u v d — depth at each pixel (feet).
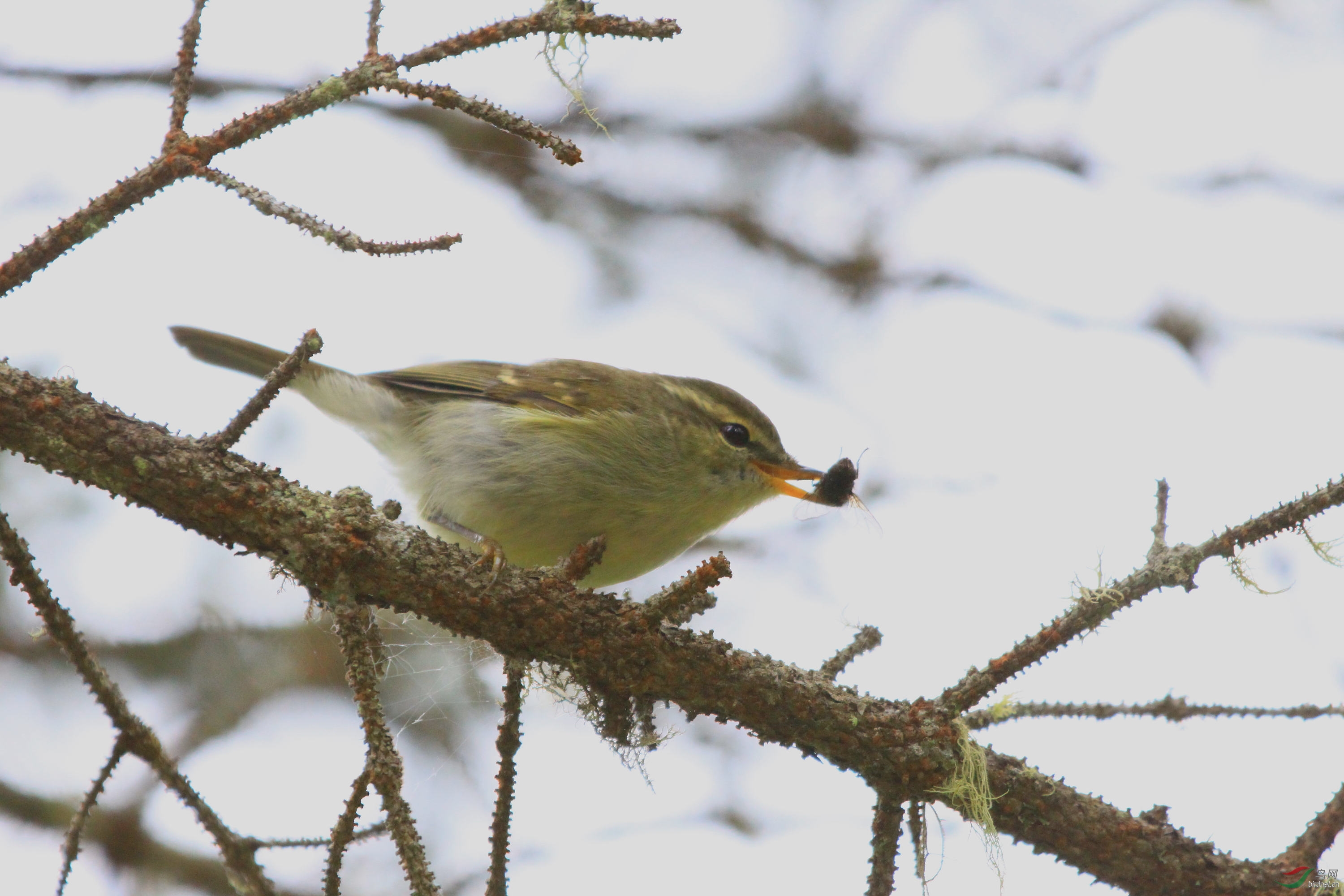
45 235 20.02
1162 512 22.50
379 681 21.22
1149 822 23.76
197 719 42.32
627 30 20.43
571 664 22.99
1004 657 22.94
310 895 38.93
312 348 21.26
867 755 22.74
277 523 21.63
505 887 22.13
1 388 20.85
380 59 20.27
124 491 21.27
